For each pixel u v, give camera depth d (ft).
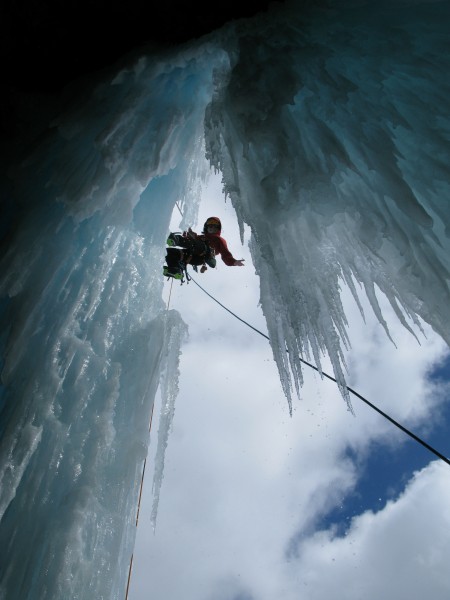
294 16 15.57
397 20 14.93
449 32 14.34
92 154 15.92
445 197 12.55
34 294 13.98
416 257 12.09
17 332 13.24
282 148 13.02
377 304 13.17
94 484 11.12
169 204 18.70
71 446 11.66
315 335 13.08
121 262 15.94
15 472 10.77
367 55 14.35
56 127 17.53
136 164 15.64
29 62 18.35
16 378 12.55
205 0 15.92
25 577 9.53
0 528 10.22
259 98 13.79
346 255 13.25
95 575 10.14
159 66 16.84
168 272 18.20
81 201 14.96
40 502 10.60
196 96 17.51
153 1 15.98
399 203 12.10
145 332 14.87
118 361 13.99
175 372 14.84
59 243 15.01
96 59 18.24
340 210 12.49
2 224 16.57
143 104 16.38
